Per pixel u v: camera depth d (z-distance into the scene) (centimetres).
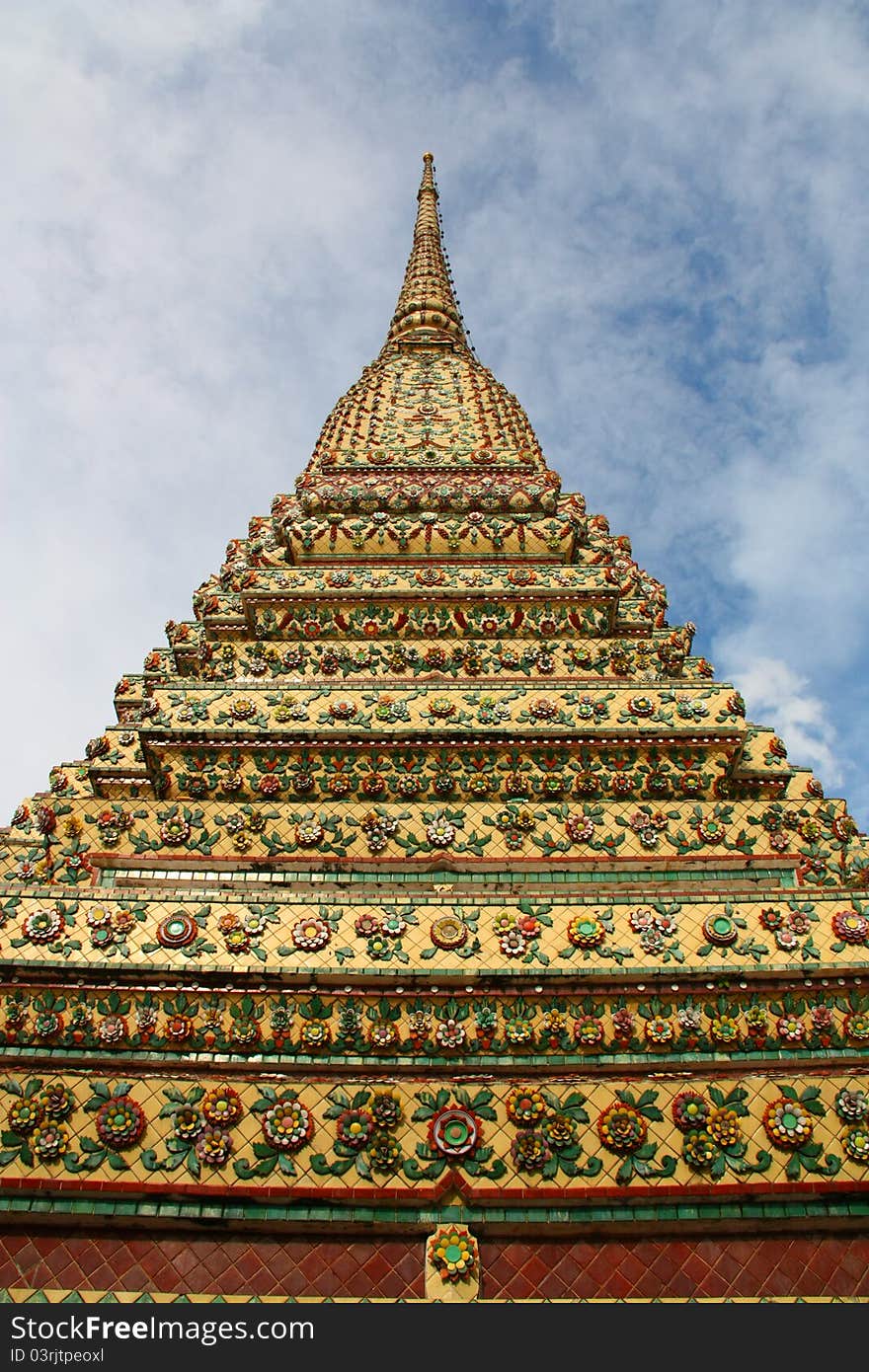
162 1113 926
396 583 1641
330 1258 895
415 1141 925
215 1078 947
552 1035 979
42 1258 887
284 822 1228
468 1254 878
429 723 1323
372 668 1520
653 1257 902
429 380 2595
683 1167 917
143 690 1762
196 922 1024
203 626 1731
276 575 1659
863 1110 938
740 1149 923
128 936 1007
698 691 1377
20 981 975
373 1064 965
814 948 1016
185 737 1283
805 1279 891
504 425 2339
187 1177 898
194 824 1215
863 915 1044
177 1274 881
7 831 1316
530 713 1341
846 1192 907
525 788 1276
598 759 1307
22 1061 952
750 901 1062
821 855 1209
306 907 1051
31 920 1005
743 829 1232
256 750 1288
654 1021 987
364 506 1922
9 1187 892
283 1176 902
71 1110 925
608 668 1534
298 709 1332
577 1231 911
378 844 1212
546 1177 912
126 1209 893
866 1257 906
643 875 1204
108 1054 955
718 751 1314
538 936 1029
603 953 1016
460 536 1817
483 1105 945
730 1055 972
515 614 1611
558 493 2011
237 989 983
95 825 1198
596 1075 967
